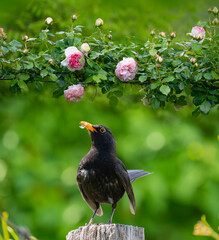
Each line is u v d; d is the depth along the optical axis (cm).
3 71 826
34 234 1430
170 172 1412
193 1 1080
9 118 1556
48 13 1117
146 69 836
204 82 842
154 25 1111
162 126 1458
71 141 1538
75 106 1388
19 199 1484
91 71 820
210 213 1399
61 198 1476
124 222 1402
